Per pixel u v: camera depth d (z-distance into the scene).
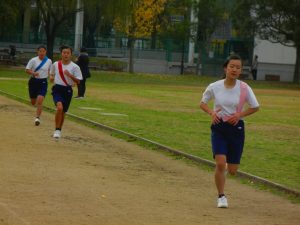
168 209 11.58
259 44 87.38
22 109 28.14
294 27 71.31
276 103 43.03
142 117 28.30
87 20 86.31
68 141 19.67
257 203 12.77
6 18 67.38
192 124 26.59
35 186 12.67
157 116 29.20
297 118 32.50
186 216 11.12
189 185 14.18
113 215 10.78
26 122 23.41
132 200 12.12
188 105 36.50
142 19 74.19
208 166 16.83
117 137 21.64
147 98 40.53
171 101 39.00
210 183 14.56
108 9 69.88
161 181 14.42
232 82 12.00
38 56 23.30
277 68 87.75
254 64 84.38
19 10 71.06
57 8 69.12
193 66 86.25
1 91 37.69
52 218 10.29
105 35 87.31
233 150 12.05
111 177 14.37
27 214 10.45
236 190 13.98
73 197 11.96
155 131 23.45
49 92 39.09
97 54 86.50
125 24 73.25
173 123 26.56
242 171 16.03
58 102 19.61
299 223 11.23
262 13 72.81
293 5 70.12
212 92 12.04
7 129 21.08
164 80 67.75
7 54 78.19
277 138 23.88
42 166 14.98
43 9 69.12
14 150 17.03
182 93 47.22
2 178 13.23
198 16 80.06
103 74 70.31
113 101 36.53
